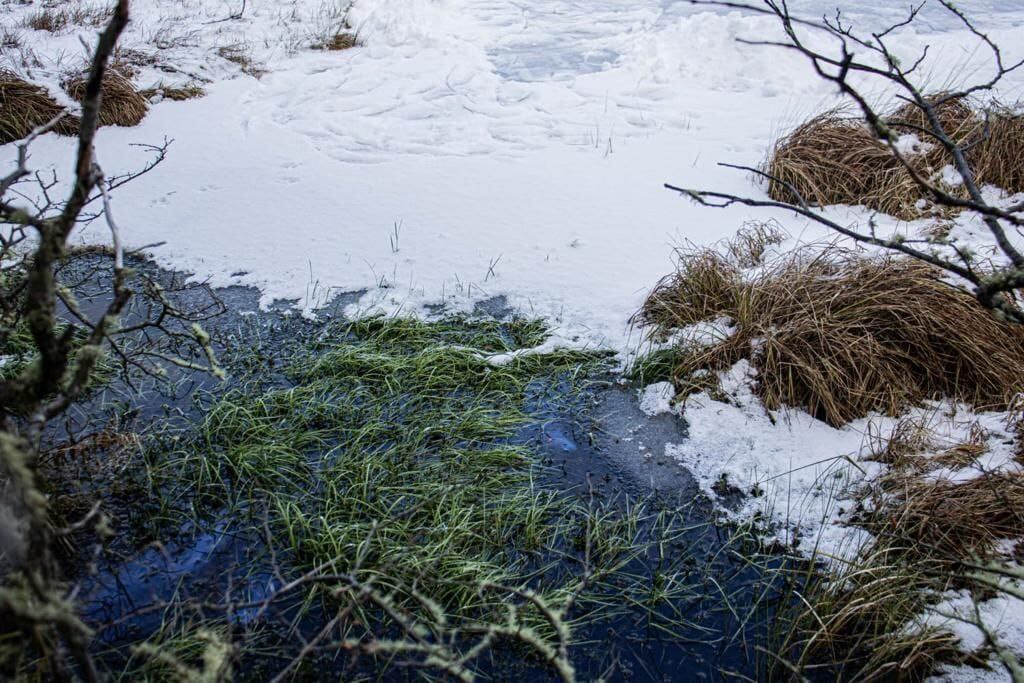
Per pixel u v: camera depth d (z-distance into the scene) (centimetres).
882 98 827
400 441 445
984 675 309
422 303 576
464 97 916
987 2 1106
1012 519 366
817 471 418
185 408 473
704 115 847
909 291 475
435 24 1134
